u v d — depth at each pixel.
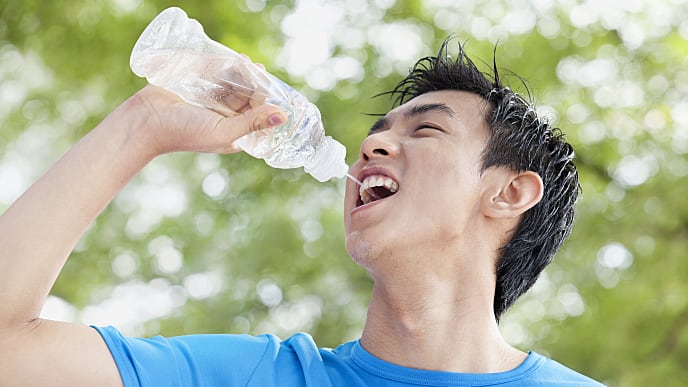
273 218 5.89
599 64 5.97
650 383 5.54
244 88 1.95
